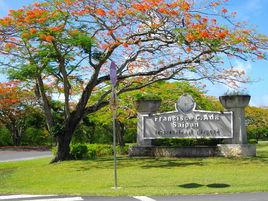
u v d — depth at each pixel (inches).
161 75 824.3
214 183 485.7
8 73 772.0
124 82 878.4
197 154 746.2
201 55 749.3
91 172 615.2
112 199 396.2
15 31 746.8
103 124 1285.7
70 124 812.6
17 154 1373.0
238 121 729.0
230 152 722.8
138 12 725.3
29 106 1782.7
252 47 719.1
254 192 418.0
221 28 706.2
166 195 411.5
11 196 432.1
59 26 729.0
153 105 786.2
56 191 458.3
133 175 558.6
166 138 781.3
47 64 784.9
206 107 1104.8
